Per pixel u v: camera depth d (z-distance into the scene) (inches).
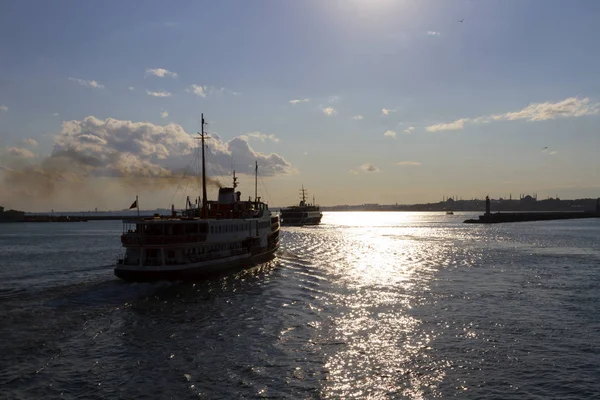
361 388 1088.8
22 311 1743.4
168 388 1083.3
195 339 1425.9
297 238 6003.9
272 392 1064.2
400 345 1373.0
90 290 2126.0
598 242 5007.4
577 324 1588.3
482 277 2573.8
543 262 3265.3
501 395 1058.1
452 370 1192.2
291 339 1424.7
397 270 2854.3
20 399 1026.7
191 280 2319.1
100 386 1093.1
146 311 1763.0
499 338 1439.5
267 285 2301.9
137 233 2298.2
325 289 2199.8
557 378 1143.6
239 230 2847.0
